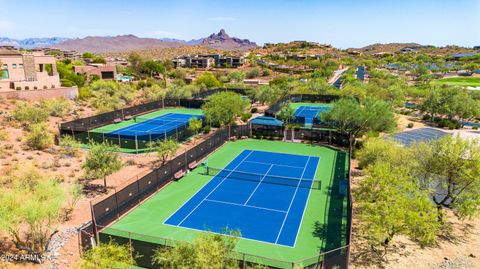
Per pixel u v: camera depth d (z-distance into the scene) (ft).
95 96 226.17
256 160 123.13
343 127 135.13
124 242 58.70
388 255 62.34
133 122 180.65
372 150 96.58
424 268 58.54
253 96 246.47
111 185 93.30
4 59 214.07
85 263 49.52
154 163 113.70
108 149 90.58
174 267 43.01
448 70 540.93
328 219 77.66
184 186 97.50
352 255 62.23
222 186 97.91
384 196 61.52
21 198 59.11
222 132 143.74
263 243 67.36
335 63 631.15
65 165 105.50
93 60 527.81
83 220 72.33
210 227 73.87
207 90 266.57
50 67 243.19
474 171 68.39
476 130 173.47
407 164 78.48
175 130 145.79
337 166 115.75
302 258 61.93
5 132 127.03
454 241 67.36
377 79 349.20
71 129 131.95
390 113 126.82
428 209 59.31
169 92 244.42
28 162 103.81
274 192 93.71
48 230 65.10
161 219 77.41
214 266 41.42
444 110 185.78
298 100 253.24
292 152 133.59
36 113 148.25
